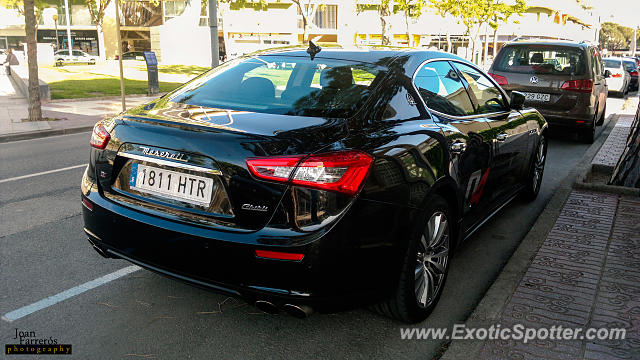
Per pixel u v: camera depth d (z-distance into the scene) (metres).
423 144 2.88
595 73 9.20
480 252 4.23
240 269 2.40
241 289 2.43
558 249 3.95
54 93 18.33
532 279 3.43
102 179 2.91
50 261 3.86
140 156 2.70
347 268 2.44
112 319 3.04
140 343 2.79
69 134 11.08
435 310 3.25
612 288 3.32
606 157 7.60
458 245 3.45
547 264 3.68
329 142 2.44
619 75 20.59
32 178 6.62
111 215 2.77
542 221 4.59
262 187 2.36
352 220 2.40
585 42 9.61
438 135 3.06
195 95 3.20
